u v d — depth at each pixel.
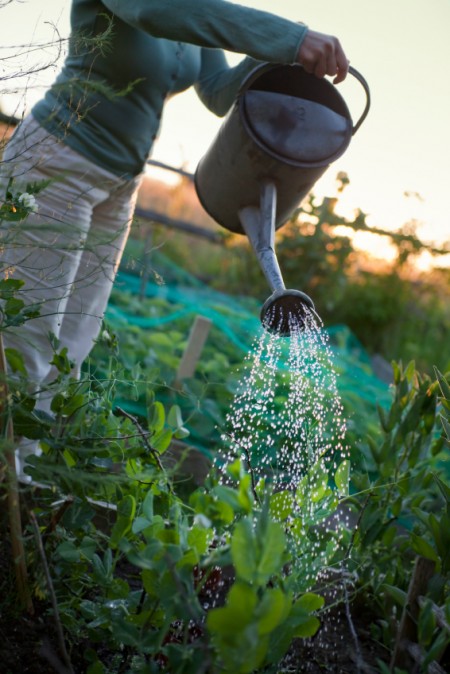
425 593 1.71
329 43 2.03
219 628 1.12
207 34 2.01
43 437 1.67
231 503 1.36
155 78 2.32
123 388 2.13
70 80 1.59
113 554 2.04
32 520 1.54
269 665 1.55
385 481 2.18
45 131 2.22
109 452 1.74
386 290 7.80
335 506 1.76
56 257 2.19
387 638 1.99
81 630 1.69
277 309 1.86
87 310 2.45
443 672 1.54
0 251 1.67
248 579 1.19
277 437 2.09
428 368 7.53
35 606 1.72
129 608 1.60
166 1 2.00
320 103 2.26
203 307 6.40
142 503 1.62
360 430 4.16
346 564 2.00
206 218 8.32
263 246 2.10
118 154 2.33
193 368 4.17
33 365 2.25
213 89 2.61
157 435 1.83
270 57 2.02
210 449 3.50
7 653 1.56
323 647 1.93
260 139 2.13
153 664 1.43
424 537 2.05
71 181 2.25
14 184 1.67
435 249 7.68
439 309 7.88
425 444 2.16
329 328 7.07
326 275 7.70
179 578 1.36
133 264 1.87
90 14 2.22
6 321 1.66
